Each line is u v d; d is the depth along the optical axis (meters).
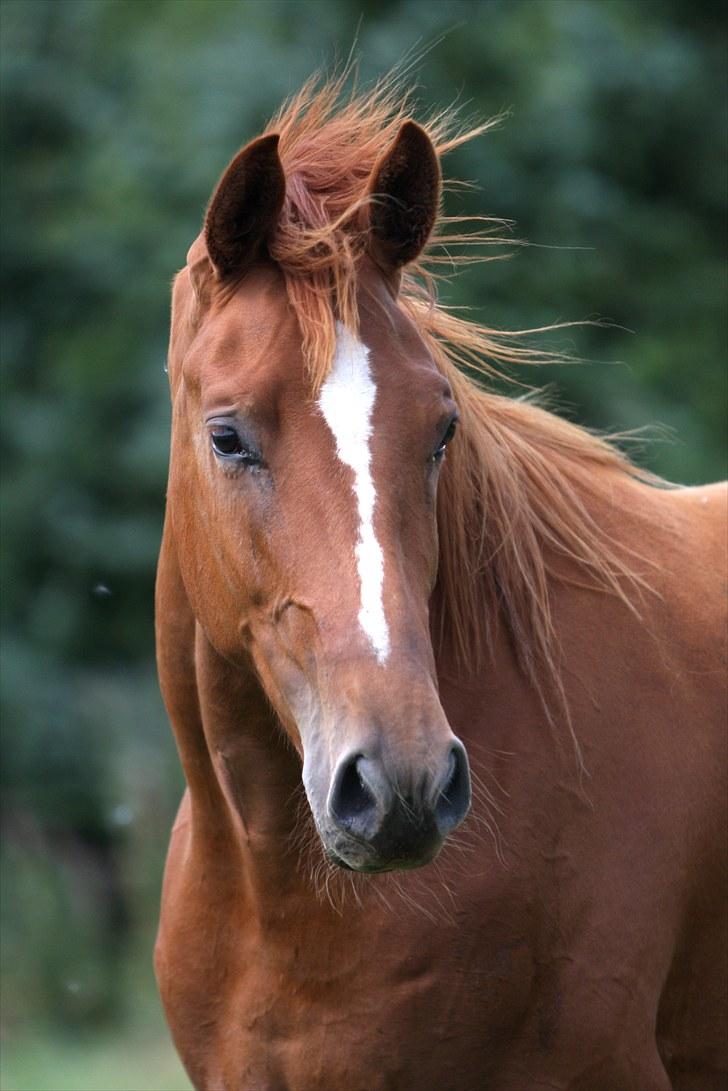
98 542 16.27
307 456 3.96
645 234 17.03
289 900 4.55
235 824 4.65
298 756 4.46
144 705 16.16
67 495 16.50
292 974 4.59
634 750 4.67
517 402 5.26
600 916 4.55
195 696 4.84
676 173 18.27
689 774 4.75
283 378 4.00
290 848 4.52
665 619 4.94
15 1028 14.12
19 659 16.23
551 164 16.36
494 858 4.41
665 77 17.55
